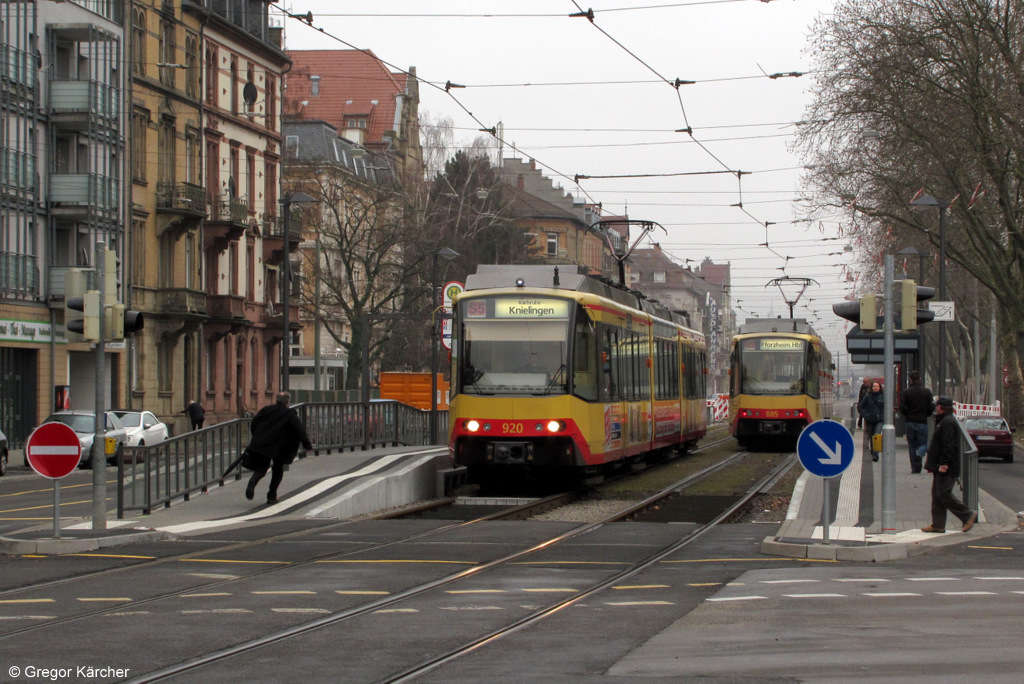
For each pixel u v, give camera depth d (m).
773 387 44.62
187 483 23.06
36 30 46.84
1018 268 58.22
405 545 17.58
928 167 48.53
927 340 104.31
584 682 8.98
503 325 27.00
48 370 47.41
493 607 12.36
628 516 23.00
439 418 45.00
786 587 13.76
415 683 8.98
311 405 30.59
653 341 35.38
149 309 55.25
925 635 10.90
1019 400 67.88
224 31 63.31
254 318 67.19
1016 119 45.94
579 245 125.62
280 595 13.00
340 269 73.38
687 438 41.81
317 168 67.44
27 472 38.88
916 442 31.08
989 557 16.73
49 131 48.06
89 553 16.47
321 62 106.19
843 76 47.41
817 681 8.98
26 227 46.16
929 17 46.56
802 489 26.92
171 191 56.53
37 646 10.23
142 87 54.75
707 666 9.55
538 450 26.39
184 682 8.98
